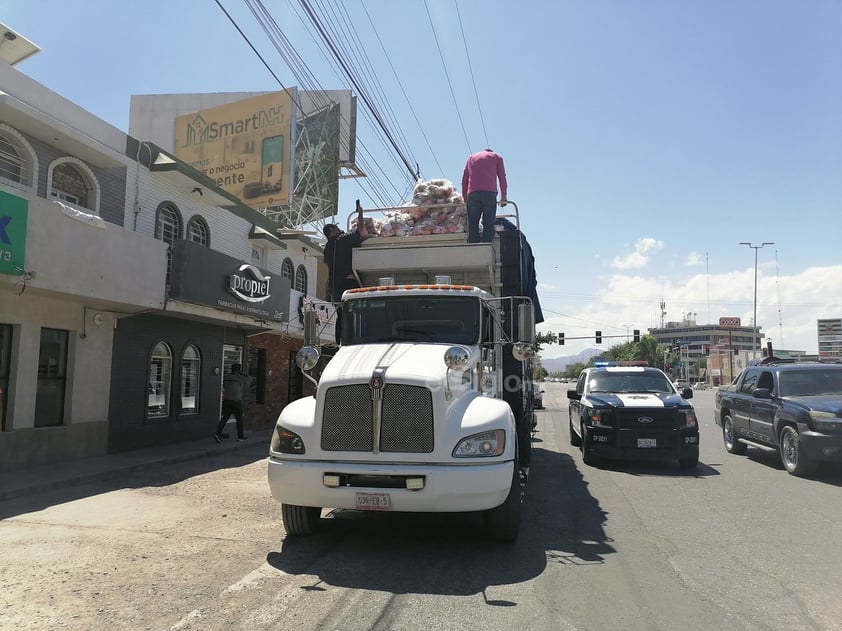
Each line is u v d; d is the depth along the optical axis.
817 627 4.03
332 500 5.30
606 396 11.64
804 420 9.62
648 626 4.02
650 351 87.62
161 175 13.78
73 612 4.16
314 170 22.80
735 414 12.55
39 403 11.05
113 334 12.62
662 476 10.02
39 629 3.88
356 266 8.64
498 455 5.37
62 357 11.55
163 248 12.30
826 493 8.52
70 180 11.62
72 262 9.96
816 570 5.21
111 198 12.47
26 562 5.27
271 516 7.08
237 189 22.55
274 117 22.34
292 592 4.57
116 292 11.00
